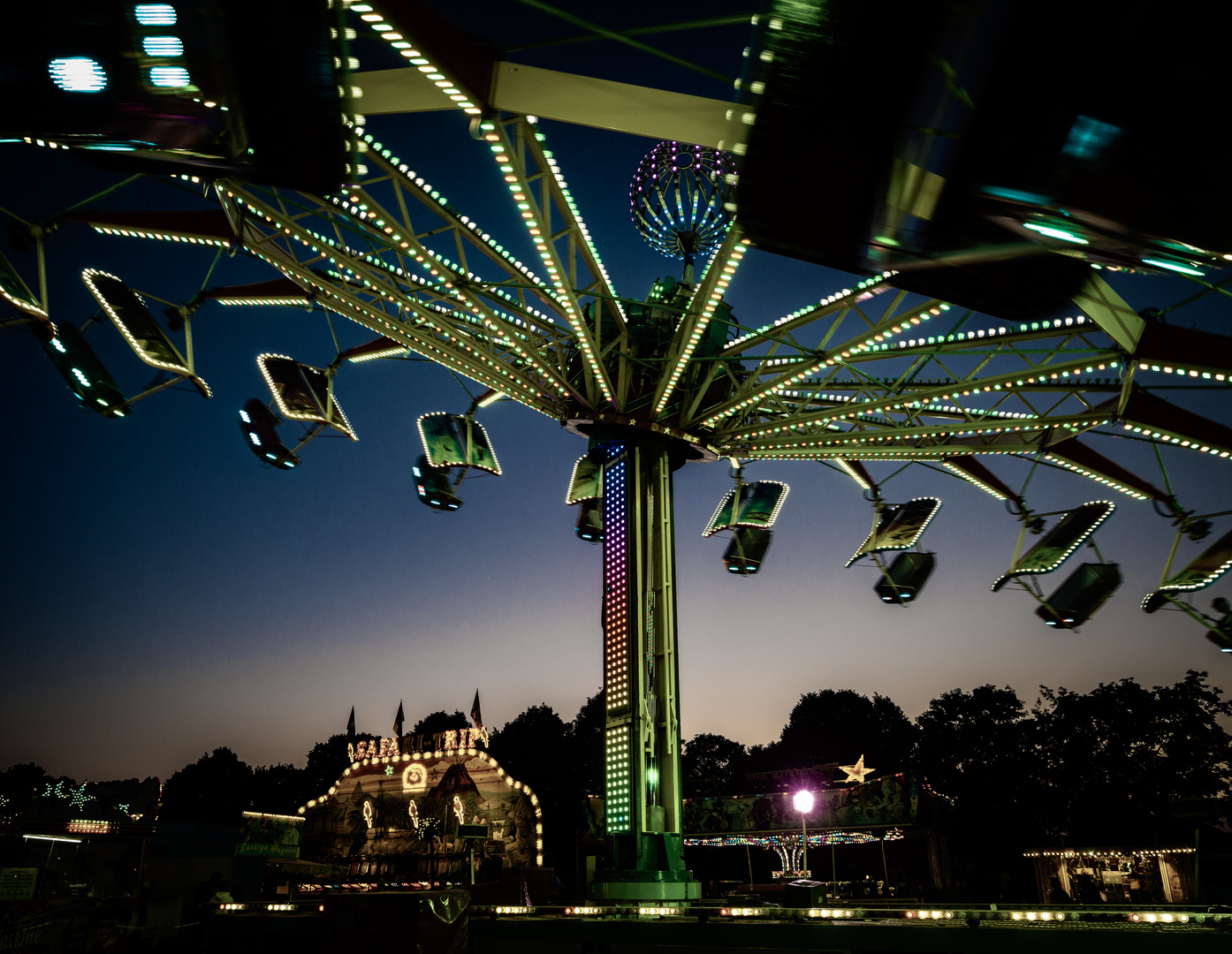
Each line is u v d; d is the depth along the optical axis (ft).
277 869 123.13
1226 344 53.83
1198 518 73.15
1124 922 35.53
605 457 75.97
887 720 255.70
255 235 54.65
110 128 24.97
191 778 295.69
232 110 24.77
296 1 22.89
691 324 58.08
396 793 134.51
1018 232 24.72
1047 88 20.15
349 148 28.27
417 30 29.73
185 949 50.75
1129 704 185.06
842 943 37.01
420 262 51.78
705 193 68.59
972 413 72.95
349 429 74.74
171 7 22.04
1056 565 77.82
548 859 180.96
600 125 32.32
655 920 43.80
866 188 25.07
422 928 35.40
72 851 67.87
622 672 68.80
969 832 183.73
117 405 55.52
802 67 23.16
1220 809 56.34
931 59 21.68
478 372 67.87
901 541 87.71
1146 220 22.04
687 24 26.91
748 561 89.71
